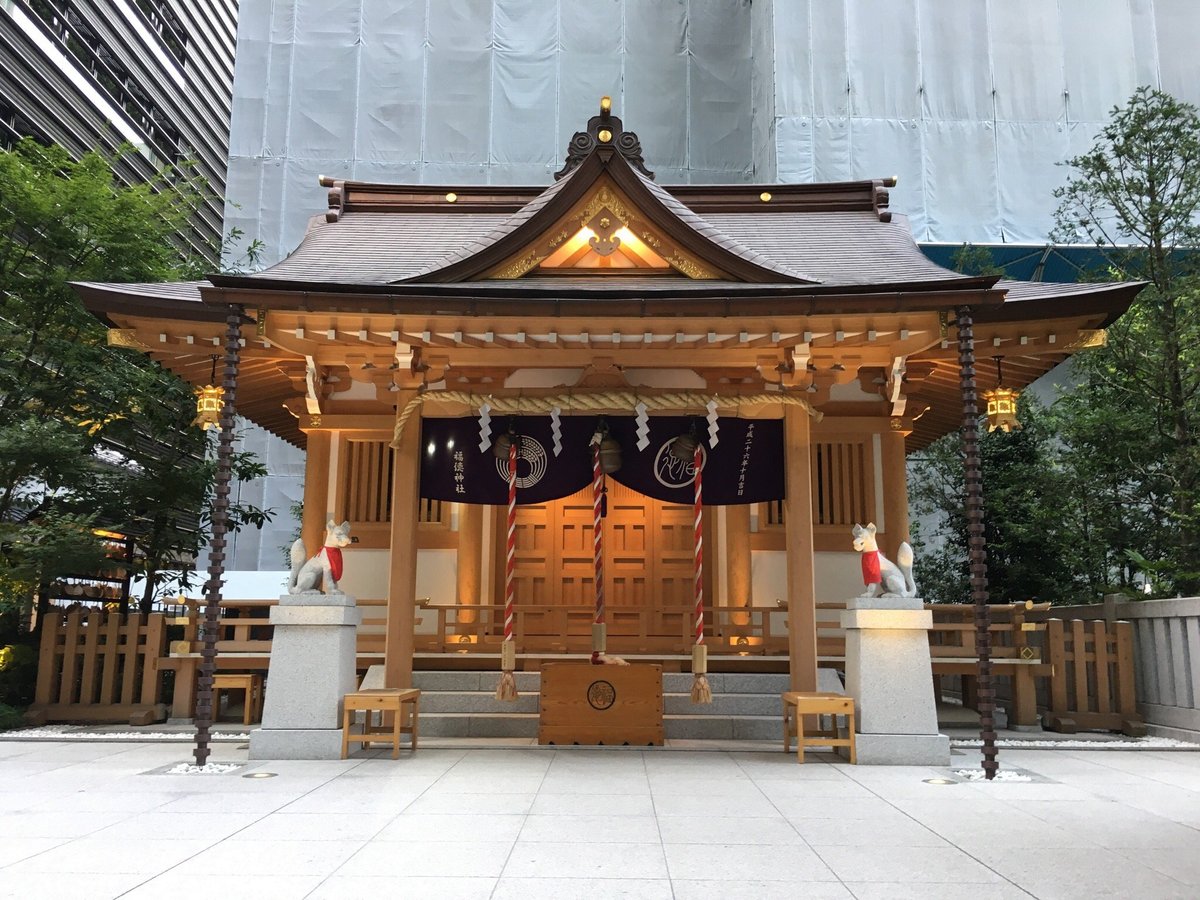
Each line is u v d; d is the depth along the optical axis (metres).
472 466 9.99
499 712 10.02
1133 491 14.86
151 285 9.98
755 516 11.91
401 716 9.02
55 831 5.42
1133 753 8.92
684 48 27.47
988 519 16.47
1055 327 9.34
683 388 10.92
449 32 27.28
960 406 12.75
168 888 4.24
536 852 4.95
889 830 5.53
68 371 13.06
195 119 44.81
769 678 10.43
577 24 27.59
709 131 27.30
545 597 11.98
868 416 11.85
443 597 11.95
